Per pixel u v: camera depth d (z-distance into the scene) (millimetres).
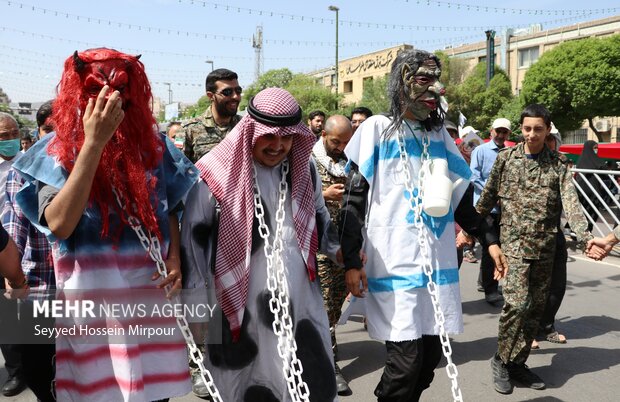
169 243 2145
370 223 2734
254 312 2240
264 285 2246
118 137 1931
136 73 1939
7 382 3615
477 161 6031
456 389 2521
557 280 4434
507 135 5953
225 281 2184
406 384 2615
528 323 3660
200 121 4234
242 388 2260
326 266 3721
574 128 24188
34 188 1953
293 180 2320
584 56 22406
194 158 4238
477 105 27344
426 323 2680
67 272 1974
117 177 1950
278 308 2195
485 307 5551
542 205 3514
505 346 3582
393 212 2691
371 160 2691
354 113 5234
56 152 1902
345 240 2594
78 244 1956
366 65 47531
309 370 2270
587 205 8711
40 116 3240
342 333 4871
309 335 2307
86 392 1941
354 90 49250
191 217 2234
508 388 3631
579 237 3385
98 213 1959
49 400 2570
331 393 2295
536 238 3512
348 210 2652
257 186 2266
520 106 24422
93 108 1771
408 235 2670
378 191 2729
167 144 2150
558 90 23125
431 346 2775
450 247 2754
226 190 2176
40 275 2619
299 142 2295
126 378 1935
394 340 2586
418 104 2672
